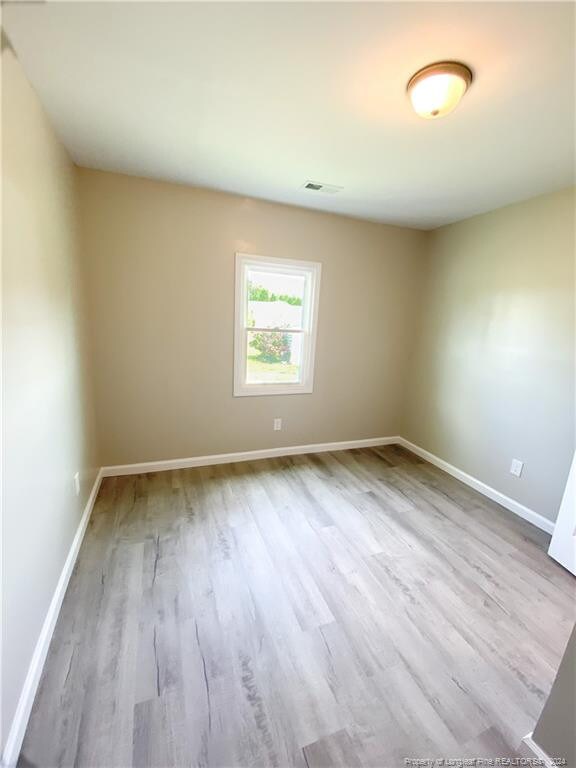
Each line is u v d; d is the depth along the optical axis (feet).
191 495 8.68
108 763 3.51
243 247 9.38
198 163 7.20
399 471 10.67
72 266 6.88
